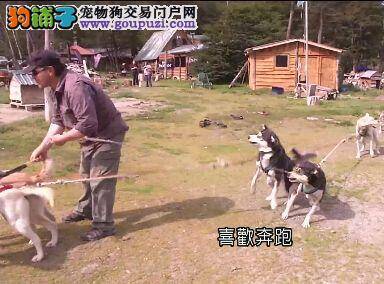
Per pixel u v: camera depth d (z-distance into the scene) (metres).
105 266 4.57
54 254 4.77
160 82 30.25
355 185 7.02
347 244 5.07
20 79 15.05
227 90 23.94
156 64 36.09
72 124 4.82
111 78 33.78
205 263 4.64
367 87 29.47
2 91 21.53
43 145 4.76
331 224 5.61
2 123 11.98
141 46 51.38
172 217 5.78
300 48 24.12
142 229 5.39
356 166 8.09
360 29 37.38
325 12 28.66
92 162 5.05
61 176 7.49
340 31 37.75
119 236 5.19
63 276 4.38
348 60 40.50
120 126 5.05
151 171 7.97
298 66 24.19
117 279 4.35
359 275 4.40
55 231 4.94
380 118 12.39
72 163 8.19
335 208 6.12
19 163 8.17
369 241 5.15
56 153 8.76
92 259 4.68
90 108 4.60
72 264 4.59
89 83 4.73
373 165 8.16
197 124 12.59
